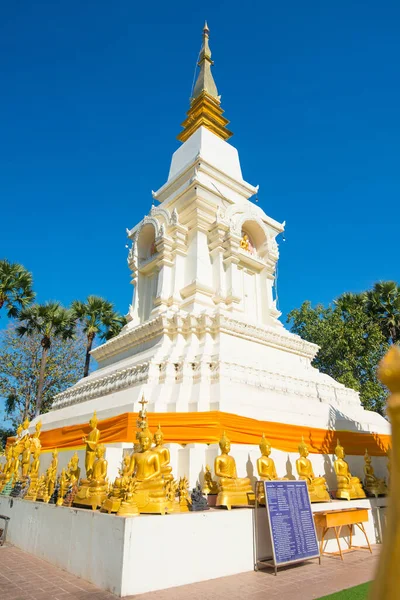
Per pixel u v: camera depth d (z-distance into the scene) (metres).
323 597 6.23
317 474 12.23
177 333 14.38
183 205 18.14
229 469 9.18
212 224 17.61
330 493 11.45
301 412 13.31
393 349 1.45
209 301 16.22
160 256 17.81
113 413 12.33
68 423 14.76
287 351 16.42
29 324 30.50
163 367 12.93
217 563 7.36
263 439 10.05
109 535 6.73
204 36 27.22
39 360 33.72
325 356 26.80
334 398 15.44
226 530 7.67
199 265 16.89
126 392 12.95
